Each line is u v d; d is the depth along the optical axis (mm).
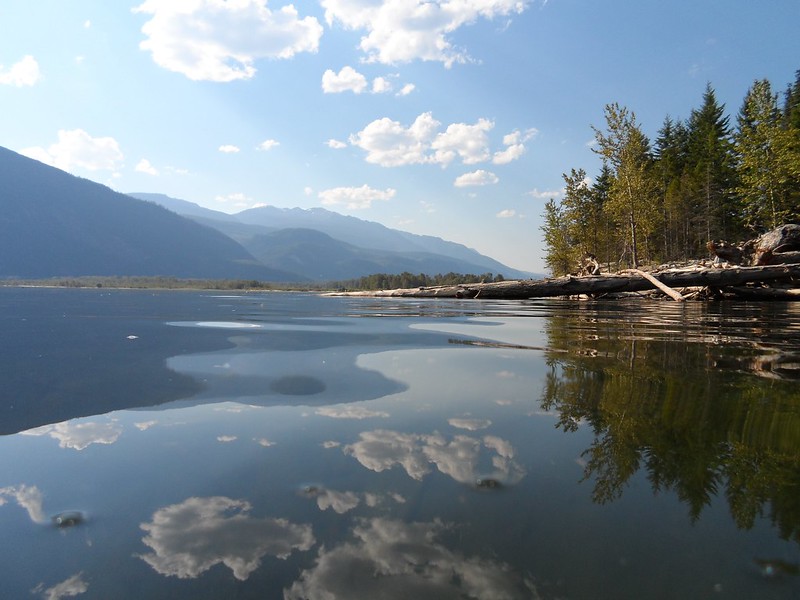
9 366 3357
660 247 46125
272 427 1927
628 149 26625
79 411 2197
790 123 36188
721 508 1172
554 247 32750
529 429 1838
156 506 1238
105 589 879
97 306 12594
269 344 4633
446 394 2473
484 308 11992
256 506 1227
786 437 1692
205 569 952
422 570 932
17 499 1278
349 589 872
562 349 4121
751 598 828
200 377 2961
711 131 47344
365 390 2578
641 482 1335
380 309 11727
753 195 31625
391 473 1425
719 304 12562
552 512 1162
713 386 2525
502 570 928
